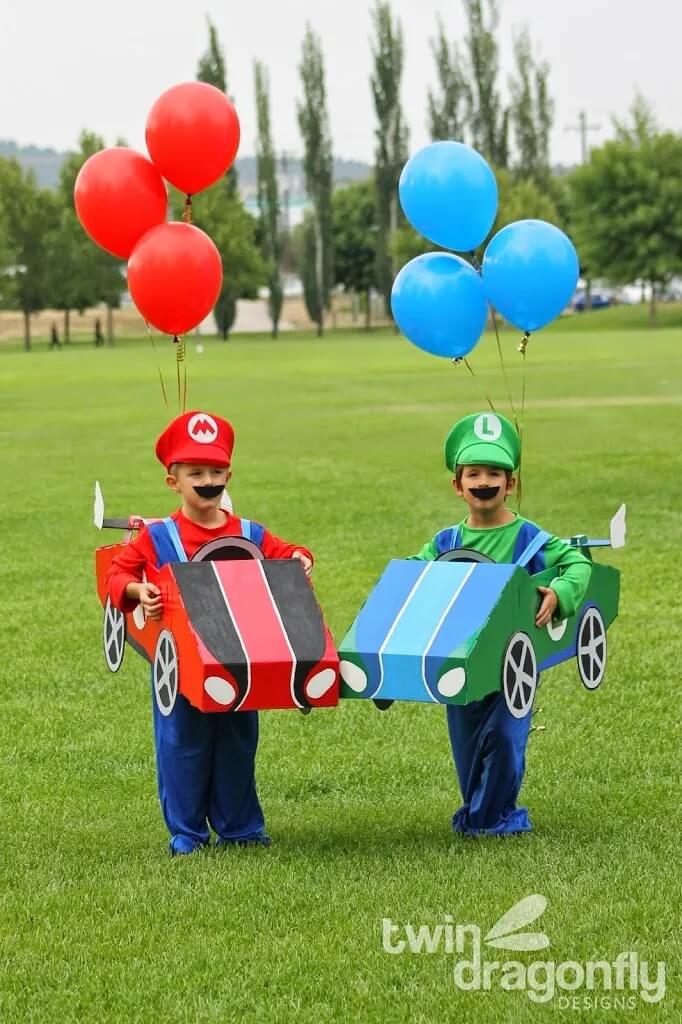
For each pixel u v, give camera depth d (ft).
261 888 18.10
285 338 312.71
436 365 158.92
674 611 36.83
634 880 17.97
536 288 22.77
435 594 19.35
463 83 326.65
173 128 22.72
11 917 17.63
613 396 109.60
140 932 16.85
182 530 20.88
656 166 280.92
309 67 328.70
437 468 69.31
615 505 55.16
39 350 272.72
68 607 39.52
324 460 74.08
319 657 18.67
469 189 22.75
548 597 19.79
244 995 15.20
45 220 291.58
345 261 380.99
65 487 66.13
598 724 27.20
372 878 18.37
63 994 15.37
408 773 24.72
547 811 21.86
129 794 24.02
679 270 277.03
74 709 29.50
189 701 19.52
